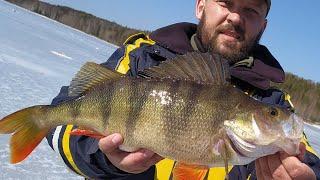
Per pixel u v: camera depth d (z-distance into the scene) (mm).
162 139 415
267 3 573
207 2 576
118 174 442
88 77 454
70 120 449
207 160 410
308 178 367
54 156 999
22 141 449
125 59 542
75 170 479
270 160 382
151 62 534
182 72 435
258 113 400
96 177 458
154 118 417
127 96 426
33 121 455
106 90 439
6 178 804
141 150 417
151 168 493
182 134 413
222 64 429
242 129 399
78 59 3051
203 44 575
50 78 1938
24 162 907
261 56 596
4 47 2361
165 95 419
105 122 430
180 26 582
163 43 544
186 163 414
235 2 555
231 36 557
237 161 403
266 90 547
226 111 409
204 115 411
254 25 565
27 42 2971
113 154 415
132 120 420
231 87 421
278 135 386
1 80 1549
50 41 3613
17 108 1235
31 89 1567
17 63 2016
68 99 457
